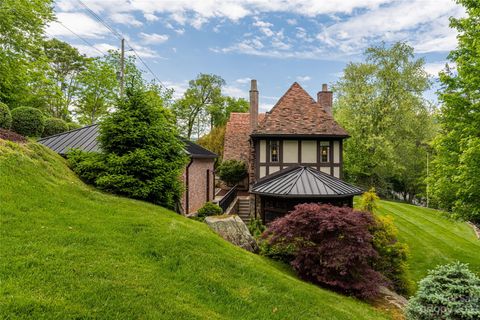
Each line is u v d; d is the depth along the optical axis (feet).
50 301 12.36
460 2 38.37
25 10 53.88
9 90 61.00
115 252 17.94
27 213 19.69
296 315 17.33
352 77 93.76
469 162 34.94
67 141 44.01
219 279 18.62
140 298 14.28
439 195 44.50
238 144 86.58
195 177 57.41
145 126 30.89
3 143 26.76
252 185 53.16
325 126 54.08
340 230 26.45
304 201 44.70
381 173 97.71
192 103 144.46
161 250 19.71
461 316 19.84
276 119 55.11
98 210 23.84
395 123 90.79
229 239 30.83
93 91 96.07
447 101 39.55
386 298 27.37
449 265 23.47
